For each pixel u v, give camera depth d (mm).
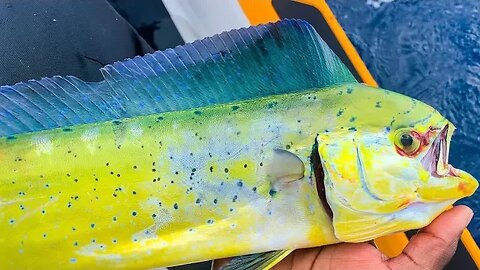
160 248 436
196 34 678
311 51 447
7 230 438
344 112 432
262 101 441
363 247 457
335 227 428
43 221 438
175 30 683
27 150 442
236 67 444
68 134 444
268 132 432
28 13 604
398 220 434
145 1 688
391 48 657
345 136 426
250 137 433
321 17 659
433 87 650
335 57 453
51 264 443
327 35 659
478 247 612
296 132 430
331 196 422
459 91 646
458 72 647
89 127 444
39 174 438
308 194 428
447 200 437
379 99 434
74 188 436
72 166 438
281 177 428
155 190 434
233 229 433
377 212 429
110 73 445
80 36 617
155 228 437
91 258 440
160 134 439
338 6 662
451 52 650
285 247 436
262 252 440
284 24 446
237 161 432
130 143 439
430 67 652
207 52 444
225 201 432
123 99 447
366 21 660
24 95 444
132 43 650
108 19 643
